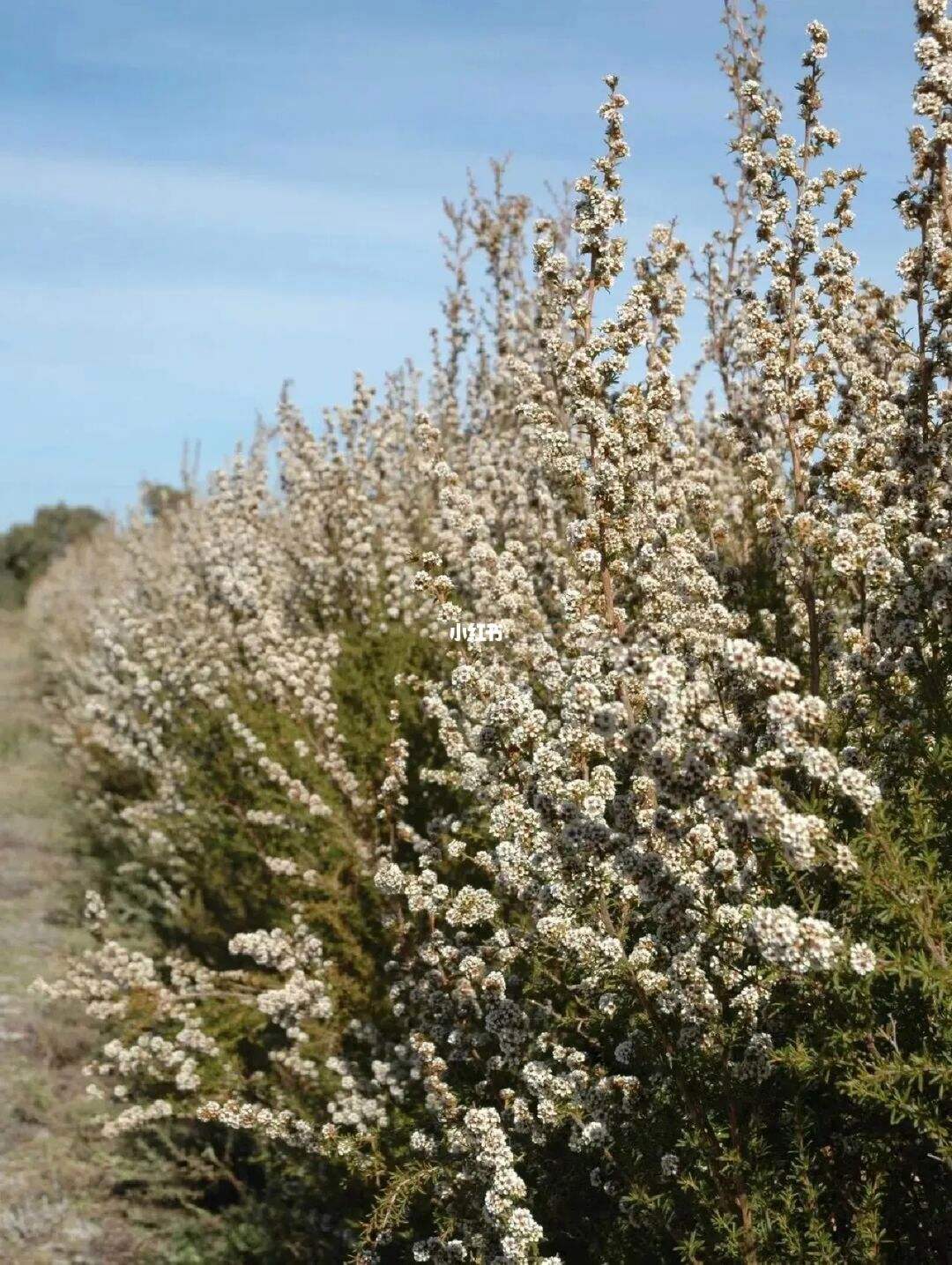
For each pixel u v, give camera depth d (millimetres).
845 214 3922
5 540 39812
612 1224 3273
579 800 2770
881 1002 2615
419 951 4070
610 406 3633
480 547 4145
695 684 2424
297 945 5133
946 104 3396
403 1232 3986
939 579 2988
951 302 3430
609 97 3771
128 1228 5574
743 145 4078
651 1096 3111
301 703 6336
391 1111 4367
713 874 2719
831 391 3748
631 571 3543
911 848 2625
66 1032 7242
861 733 3109
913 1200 2758
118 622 11820
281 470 8586
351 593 7551
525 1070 3350
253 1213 5273
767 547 4691
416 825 5570
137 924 8297
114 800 10430
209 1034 5223
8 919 9203
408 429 8516
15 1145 6316
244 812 6492
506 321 8148
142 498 16250
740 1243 2633
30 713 17875
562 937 2912
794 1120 2742
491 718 3086
